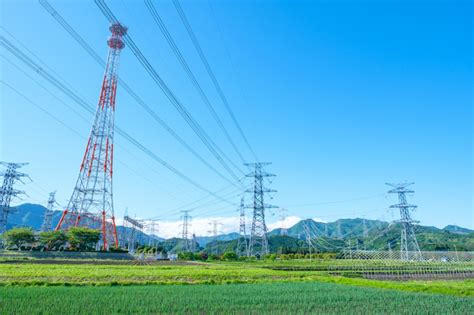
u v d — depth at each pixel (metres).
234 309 22.30
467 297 29.27
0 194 111.25
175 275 43.91
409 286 38.16
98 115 100.44
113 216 103.81
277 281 43.38
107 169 101.38
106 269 50.03
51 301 23.30
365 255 99.38
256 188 112.56
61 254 83.94
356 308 23.12
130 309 21.42
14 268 47.06
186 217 170.50
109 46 96.81
